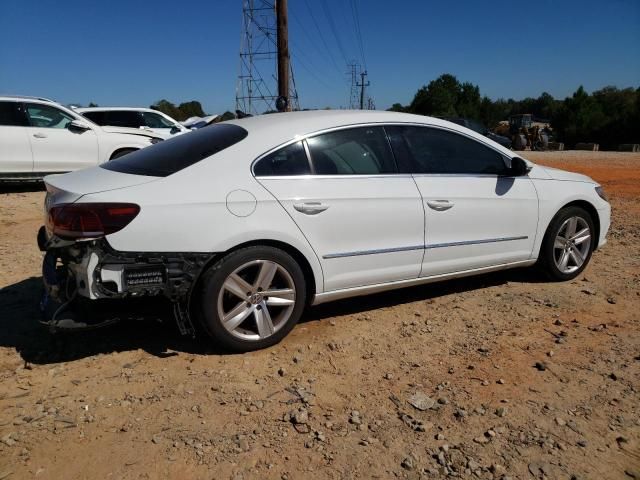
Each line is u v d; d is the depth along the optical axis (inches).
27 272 205.5
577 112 2084.2
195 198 130.0
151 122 565.0
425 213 160.9
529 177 186.4
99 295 122.1
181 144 150.9
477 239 173.5
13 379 127.0
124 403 117.6
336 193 146.6
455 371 132.7
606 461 100.4
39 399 118.9
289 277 141.8
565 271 197.8
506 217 178.5
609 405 118.0
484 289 190.7
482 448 103.6
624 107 2159.2
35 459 99.5
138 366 133.8
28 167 378.3
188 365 134.4
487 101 3230.8
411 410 116.1
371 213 151.4
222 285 133.1
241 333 139.3
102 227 121.0
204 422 111.2
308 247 143.1
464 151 175.2
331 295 151.5
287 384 126.4
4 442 104.0
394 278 160.1
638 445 105.0
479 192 172.1
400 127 164.2
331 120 154.5
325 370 133.2
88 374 129.9
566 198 191.9
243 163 138.7
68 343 145.3
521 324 160.2
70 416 112.8
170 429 108.8
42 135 380.5
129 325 156.8
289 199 139.9
